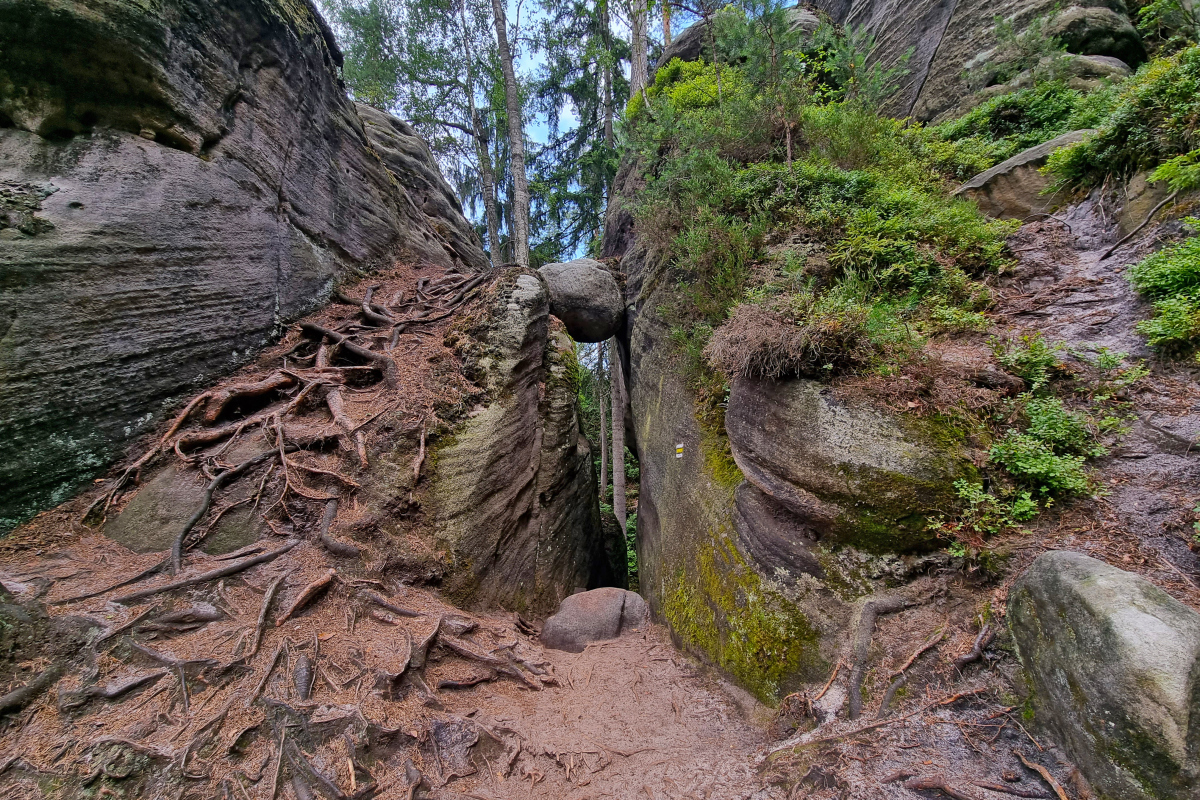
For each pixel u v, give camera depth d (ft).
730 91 26.21
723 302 18.06
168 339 14.75
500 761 9.30
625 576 33.53
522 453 20.24
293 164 22.45
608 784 8.80
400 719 9.35
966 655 8.22
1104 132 14.82
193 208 16.22
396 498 14.70
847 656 9.61
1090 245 14.67
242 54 19.69
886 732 7.78
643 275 28.35
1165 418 9.83
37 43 12.85
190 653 9.01
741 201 19.65
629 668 13.70
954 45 27.48
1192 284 10.98
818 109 21.58
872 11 35.14
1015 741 6.95
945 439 10.38
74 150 13.56
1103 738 5.88
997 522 9.48
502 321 21.65
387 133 41.14
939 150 21.71
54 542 10.85
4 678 7.89
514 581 17.85
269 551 11.78
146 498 12.33
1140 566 7.84
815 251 16.75
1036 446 9.86
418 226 35.22
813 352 11.77
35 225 11.84
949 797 6.47
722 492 15.31
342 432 15.39
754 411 13.11
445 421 17.60
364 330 21.84
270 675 9.07
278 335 19.90
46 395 11.53
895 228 15.93
